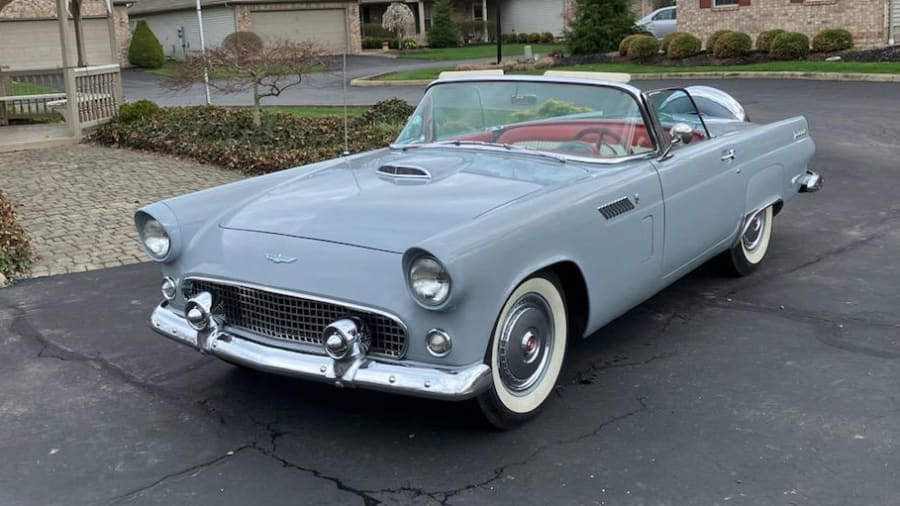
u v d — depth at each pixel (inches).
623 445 146.8
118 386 178.2
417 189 161.3
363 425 157.6
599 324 169.6
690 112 206.4
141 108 575.5
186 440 153.7
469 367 136.5
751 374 175.5
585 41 1161.4
